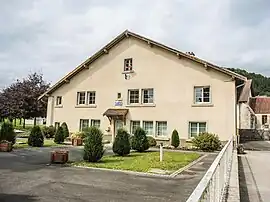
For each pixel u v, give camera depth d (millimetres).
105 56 25141
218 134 19938
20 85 37375
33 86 37375
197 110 20812
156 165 12109
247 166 12969
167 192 7555
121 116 23062
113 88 24344
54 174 9953
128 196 7074
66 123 26328
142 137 18000
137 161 13352
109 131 23969
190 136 20984
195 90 21188
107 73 24828
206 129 20406
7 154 15375
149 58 23047
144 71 23094
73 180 8984
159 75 22453
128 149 15977
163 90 22172
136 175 10078
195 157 15266
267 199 6941
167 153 17172
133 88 23406
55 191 7465
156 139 21828
